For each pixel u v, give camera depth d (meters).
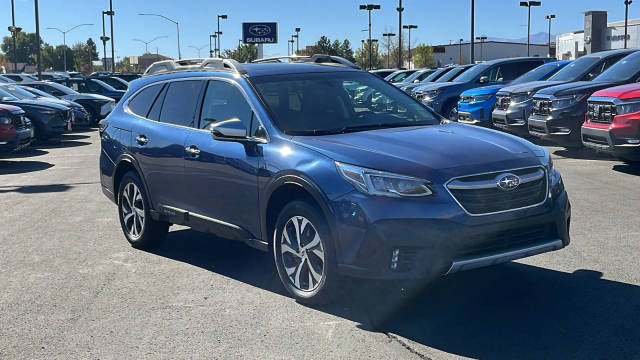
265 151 4.90
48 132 17.50
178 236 7.09
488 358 3.75
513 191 4.28
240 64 5.73
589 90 11.95
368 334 4.17
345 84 5.64
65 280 5.55
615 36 60.81
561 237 4.49
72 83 28.02
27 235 7.24
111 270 5.82
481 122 16.12
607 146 9.77
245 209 5.12
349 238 4.23
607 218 7.11
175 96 6.15
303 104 5.27
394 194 4.13
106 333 4.34
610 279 5.08
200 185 5.55
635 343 3.89
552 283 5.02
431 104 18.38
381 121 5.32
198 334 4.27
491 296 4.77
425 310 4.54
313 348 3.98
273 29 62.78
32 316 4.70
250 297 4.98
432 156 4.33
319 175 4.42
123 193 6.67
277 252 4.89
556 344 3.91
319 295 4.55
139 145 6.31
